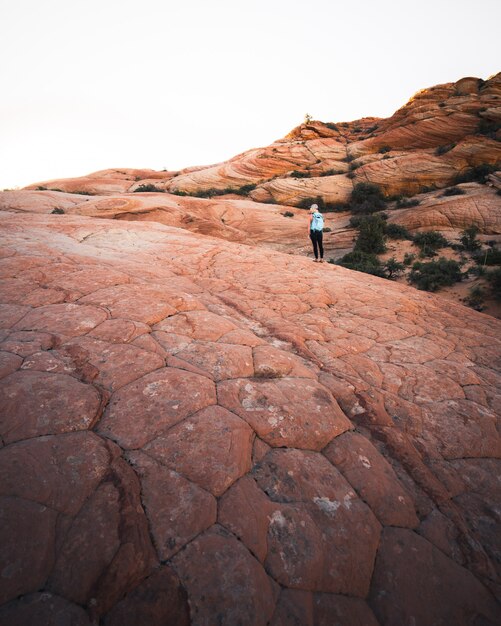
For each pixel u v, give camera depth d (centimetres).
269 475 174
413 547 160
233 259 656
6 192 2903
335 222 3419
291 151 4734
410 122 4188
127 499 145
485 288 1681
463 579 151
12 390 190
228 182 4522
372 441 223
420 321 467
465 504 192
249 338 302
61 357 229
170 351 257
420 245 2552
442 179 3459
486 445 239
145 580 121
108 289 353
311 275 615
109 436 174
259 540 143
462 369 337
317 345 350
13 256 427
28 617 105
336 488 177
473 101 3881
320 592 135
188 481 158
